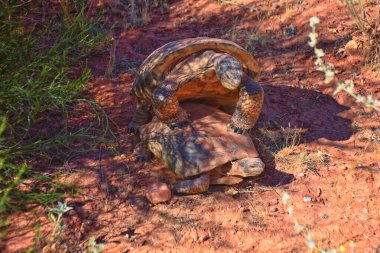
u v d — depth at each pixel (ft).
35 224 5.66
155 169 6.13
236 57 6.21
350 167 6.16
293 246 5.62
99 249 5.46
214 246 5.64
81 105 6.66
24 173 5.94
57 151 6.22
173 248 5.62
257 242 5.66
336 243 5.64
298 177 6.10
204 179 5.88
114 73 7.04
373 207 5.88
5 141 6.15
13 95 6.16
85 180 6.01
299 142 6.40
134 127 6.42
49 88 6.26
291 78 7.06
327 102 6.81
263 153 6.29
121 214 5.82
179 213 5.83
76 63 7.06
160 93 5.99
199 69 6.05
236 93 6.25
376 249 5.49
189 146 5.97
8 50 6.47
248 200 5.93
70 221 5.72
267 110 6.70
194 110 6.26
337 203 5.91
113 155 6.23
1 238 5.59
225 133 6.08
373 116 6.64
